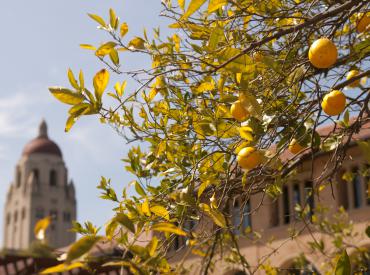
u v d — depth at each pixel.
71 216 114.19
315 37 4.72
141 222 3.90
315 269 11.36
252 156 3.70
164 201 4.38
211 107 4.55
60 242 109.62
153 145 4.83
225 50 3.45
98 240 2.13
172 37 4.70
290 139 4.12
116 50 4.34
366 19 4.43
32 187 112.81
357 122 4.52
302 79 4.09
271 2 4.73
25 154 116.19
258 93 4.05
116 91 4.57
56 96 3.60
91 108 3.65
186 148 4.66
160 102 4.69
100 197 4.68
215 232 4.45
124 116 4.61
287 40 4.67
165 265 3.57
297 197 19.42
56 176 116.19
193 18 4.49
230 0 3.82
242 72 3.45
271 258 19.83
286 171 4.73
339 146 4.72
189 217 4.24
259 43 3.57
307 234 18.53
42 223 1.81
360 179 18.95
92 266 2.28
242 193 4.73
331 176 4.85
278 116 4.06
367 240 17.11
